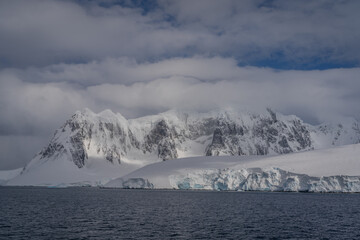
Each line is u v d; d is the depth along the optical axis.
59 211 135.00
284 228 95.94
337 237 84.44
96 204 168.25
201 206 156.25
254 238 83.00
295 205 158.38
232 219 113.19
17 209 140.50
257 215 123.06
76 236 83.81
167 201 186.75
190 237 83.62
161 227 97.06
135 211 136.62
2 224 99.94
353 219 112.94
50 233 87.19
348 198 197.75
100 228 94.94
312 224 102.69
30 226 97.19
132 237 83.25
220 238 82.75
